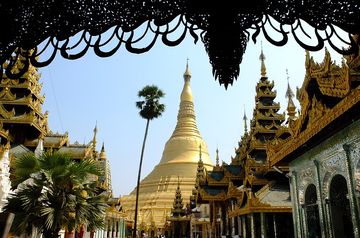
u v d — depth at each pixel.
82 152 41.59
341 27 4.33
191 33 4.35
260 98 44.56
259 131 41.78
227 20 4.21
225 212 41.38
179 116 106.50
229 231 38.81
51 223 18.17
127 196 95.81
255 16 4.27
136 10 4.38
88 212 20.31
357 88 12.73
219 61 4.29
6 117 37.88
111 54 4.29
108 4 4.37
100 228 21.50
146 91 42.94
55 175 19.59
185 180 89.69
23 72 4.24
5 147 24.72
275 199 28.66
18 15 4.25
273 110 43.38
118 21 4.37
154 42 4.33
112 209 55.47
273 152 23.72
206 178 44.16
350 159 15.00
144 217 83.00
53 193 19.45
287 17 4.32
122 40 4.32
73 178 19.95
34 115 39.88
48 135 44.00
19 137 39.16
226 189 42.94
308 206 20.00
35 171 20.44
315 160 18.48
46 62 4.25
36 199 18.66
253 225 27.69
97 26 4.34
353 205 14.56
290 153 20.44
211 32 4.25
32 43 4.25
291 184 22.38
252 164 37.31
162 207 84.38
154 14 4.39
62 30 4.30
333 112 14.52
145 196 90.19
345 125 15.25
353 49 4.32
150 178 96.88
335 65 15.47
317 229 19.14
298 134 19.17
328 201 16.97
